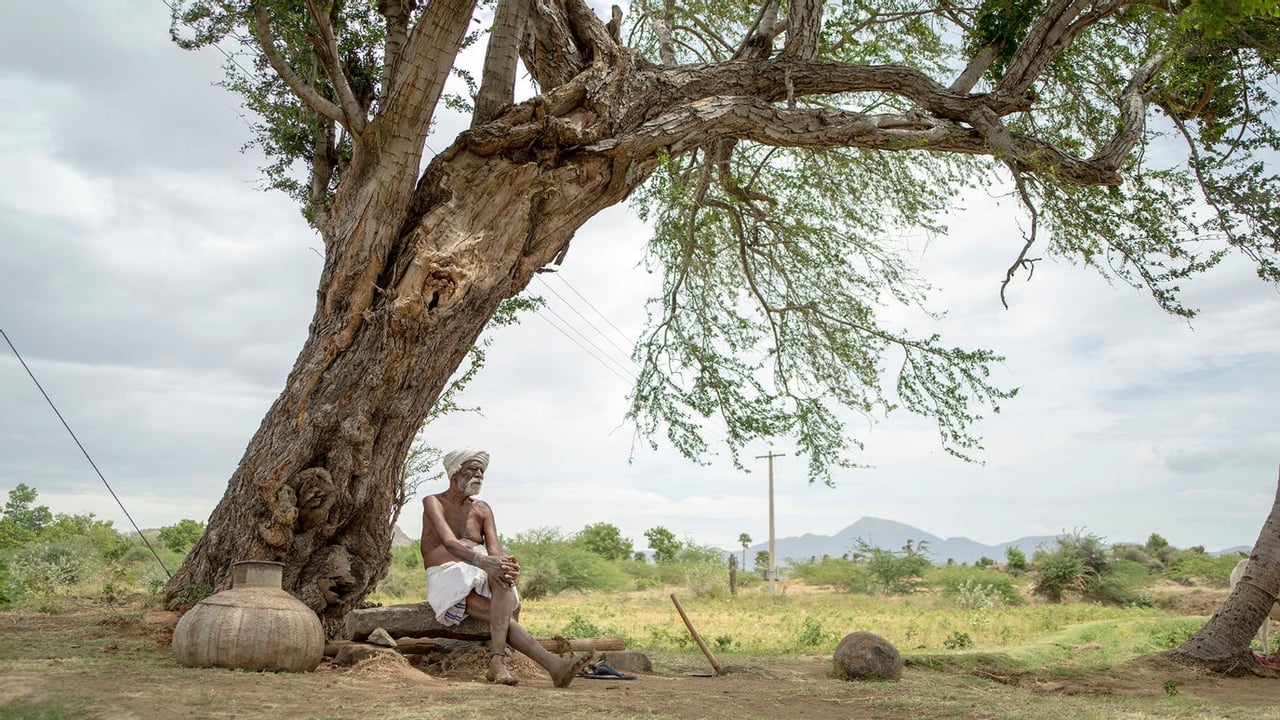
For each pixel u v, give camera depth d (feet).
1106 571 116.88
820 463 47.98
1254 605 34.35
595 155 29.84
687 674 26.12
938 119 36.42
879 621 69.62
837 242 48.29
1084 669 31.50
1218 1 21.54
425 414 27.86
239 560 25.20
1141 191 39.19
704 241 49.37
